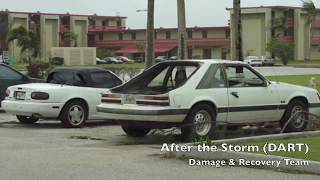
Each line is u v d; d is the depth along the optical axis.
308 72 54.41
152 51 22.16
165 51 116.94
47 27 116.31
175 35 117.62
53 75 16.16
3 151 10.90
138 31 123.50
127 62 104.75
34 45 91.44
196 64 12.66
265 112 13.23
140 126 12.17
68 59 95.25
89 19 126.94
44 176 8.57
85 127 15.29
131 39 124.62
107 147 11.59
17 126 15.46
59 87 14.97
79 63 96.06
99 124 15.98
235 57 18.38
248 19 109.31
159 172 8.89
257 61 81.56
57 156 10.32
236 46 18.31
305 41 111.00
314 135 12.75
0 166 9.33
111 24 130.38
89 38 127.88
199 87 12.23
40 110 14.67
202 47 116.69
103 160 9.92
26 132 14.12
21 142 12.23
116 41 125.94
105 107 12.52
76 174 8.71
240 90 12.81
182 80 12.63
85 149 11.24
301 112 13.86
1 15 108.38
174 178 8.45
